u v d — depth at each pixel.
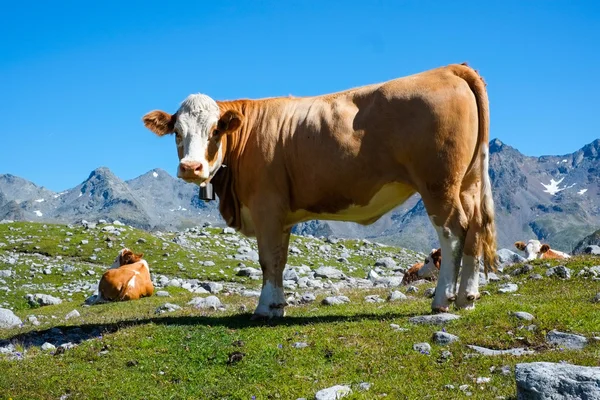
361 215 11.63
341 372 8.68
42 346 11.74
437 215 10.70
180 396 8.73
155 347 10.45
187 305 17.73
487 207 10.86
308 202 11.70
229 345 10.14
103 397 8.98
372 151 10.99
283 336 10.33
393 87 11.01
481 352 8.91
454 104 10.62
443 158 10.58
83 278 31.92
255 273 32.88
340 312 12.92
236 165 12.19
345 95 11.59
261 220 11.84
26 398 9.15
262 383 8.72
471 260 11.11
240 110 12.24
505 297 13.48
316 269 34.41
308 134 11.46
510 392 7.35
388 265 37.94
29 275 32.12
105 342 10.95
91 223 42.94
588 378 6.52
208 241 41.28
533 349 8.98
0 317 17.02
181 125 11.51
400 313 11.89
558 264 16.95
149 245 38.16
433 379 8.09
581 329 9.49
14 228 42.09
